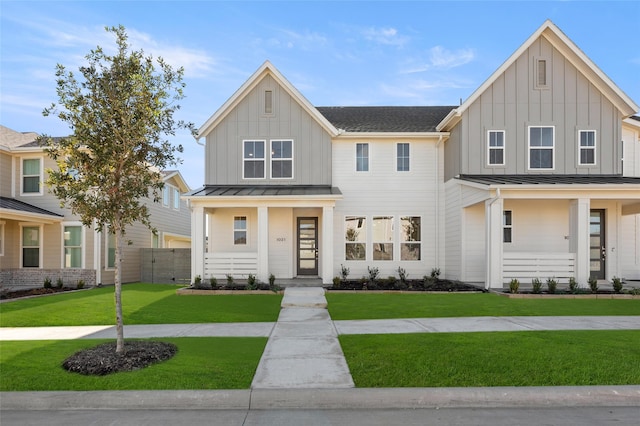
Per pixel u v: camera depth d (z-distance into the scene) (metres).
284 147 16.62
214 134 16.56
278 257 16.31
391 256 16.61
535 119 15.34
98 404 4.66
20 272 17.12
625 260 16.50
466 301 11.13
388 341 6.76
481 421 4.26
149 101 6.26
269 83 16.64
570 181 13.85
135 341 6.95
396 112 19.67
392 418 4.34
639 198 12.67
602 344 6.46
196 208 14.24
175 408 4.63
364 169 16.81
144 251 19.69
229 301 11.48
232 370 5.44
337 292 12.84
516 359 5.72
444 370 5.34
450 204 16.09
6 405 4.63
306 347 6.61
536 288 12.09
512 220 15.46
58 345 6.73
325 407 4.66
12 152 17.20
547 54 15.41
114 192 6.30
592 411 4.52
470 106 15.24
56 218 16.78
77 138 6.09
